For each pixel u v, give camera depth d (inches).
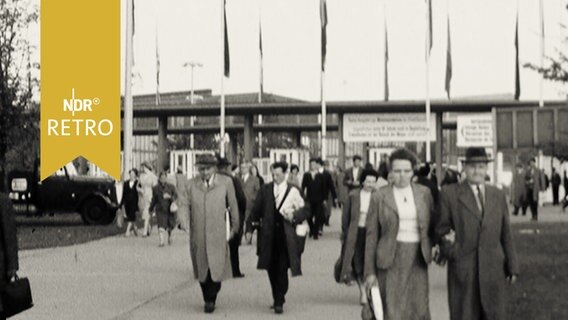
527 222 1360.7
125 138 1338.6
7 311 341.7
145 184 1171.9
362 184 503.5
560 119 649.0
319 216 1091.3
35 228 1343.5
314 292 605.9
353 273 514.3
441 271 724.0
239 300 570.6
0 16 1307.8
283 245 513.7
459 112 2687.0
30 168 1430.9
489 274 352.5
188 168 2319.1
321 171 1099.3
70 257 874.8
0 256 342.0
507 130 950.4
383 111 2652.6
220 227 518.3
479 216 354.9
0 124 1336.1
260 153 3850.9
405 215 359.3
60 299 576.4
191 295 598.9
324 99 2038.6
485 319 352.8
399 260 358.3
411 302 358.0
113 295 597.3
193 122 4116.6
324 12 1932.8
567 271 696.4
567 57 630.5
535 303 532.7
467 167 358.3
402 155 362.9
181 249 971.3
